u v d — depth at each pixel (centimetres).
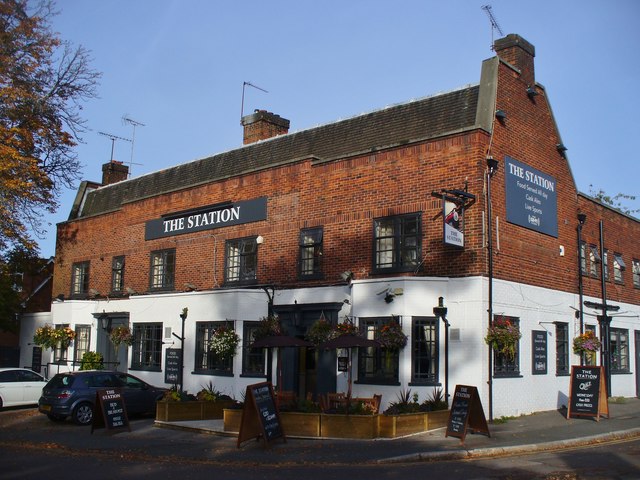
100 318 2705
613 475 1036
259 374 2008
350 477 1077
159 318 2362
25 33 2697
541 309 1927
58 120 2859
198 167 2656
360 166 1939
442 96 1953
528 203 1909
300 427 1501
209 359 2152
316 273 1991
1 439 1552
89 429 1722
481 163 1723
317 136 2230
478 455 1260
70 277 3034
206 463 1234
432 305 1709
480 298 1664
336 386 1842
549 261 1995
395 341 1662
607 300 2378
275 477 1085
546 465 1133
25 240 2634
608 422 1656
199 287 2347
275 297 2053
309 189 2056
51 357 2956
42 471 1144
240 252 2242
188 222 2431
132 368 2434
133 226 2691
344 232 1945
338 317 1891
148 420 1902
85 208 3225
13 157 2459
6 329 3203
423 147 1812
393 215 1842
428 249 1766
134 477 1091
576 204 2206
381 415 1484
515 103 1909
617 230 2534
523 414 1805
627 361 2503
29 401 2203
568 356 2050
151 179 2877
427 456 1235
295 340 1736
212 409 1833
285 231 2102
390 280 1745
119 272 2742
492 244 1733
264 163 2359
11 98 2564
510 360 1784
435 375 1691
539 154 1998
